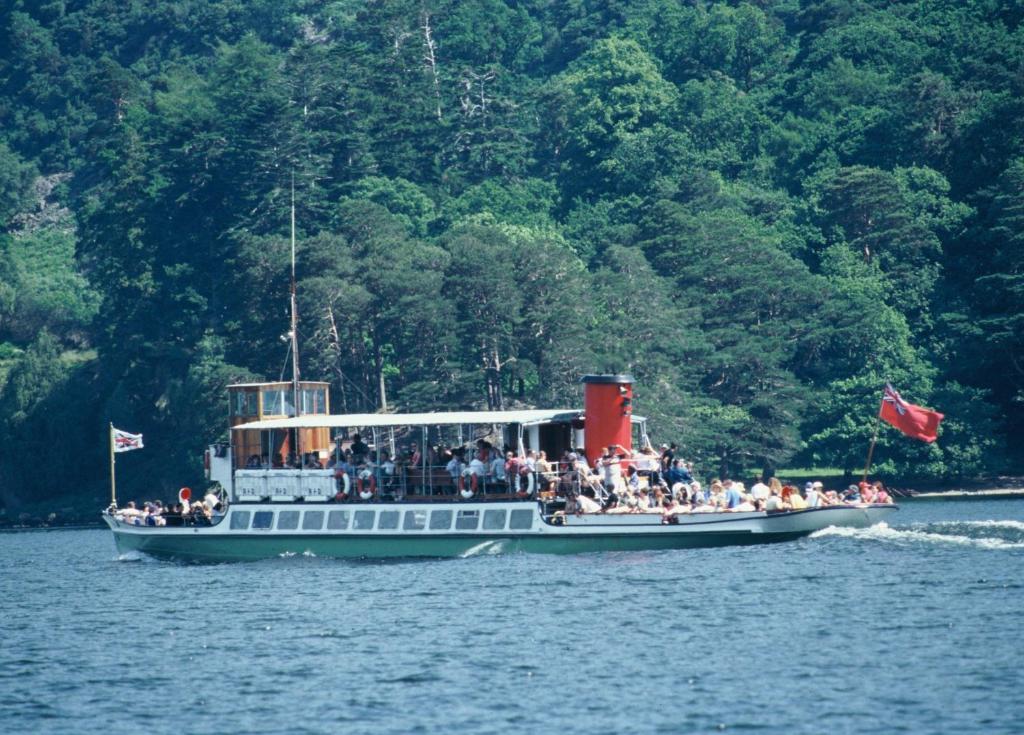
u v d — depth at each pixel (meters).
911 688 156.88
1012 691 154.00
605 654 177.88
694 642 182.38
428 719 152.25
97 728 154.88
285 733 149.75
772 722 146.88
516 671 171.12
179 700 165.38
